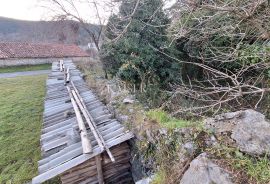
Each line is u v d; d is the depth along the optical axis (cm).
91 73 898
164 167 269
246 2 276
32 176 440
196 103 441
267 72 362
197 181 206
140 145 328
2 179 441
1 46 2064
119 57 612
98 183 344
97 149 326
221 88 304
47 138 393
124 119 397
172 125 285
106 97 560
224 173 196
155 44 571
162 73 594
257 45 349
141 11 556
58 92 663
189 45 568
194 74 627
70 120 452
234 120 235
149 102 490
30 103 830
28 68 1930
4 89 1070
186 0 271
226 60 345
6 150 533
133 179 366
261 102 362
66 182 325
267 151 196
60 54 2356
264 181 180
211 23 371
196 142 246
